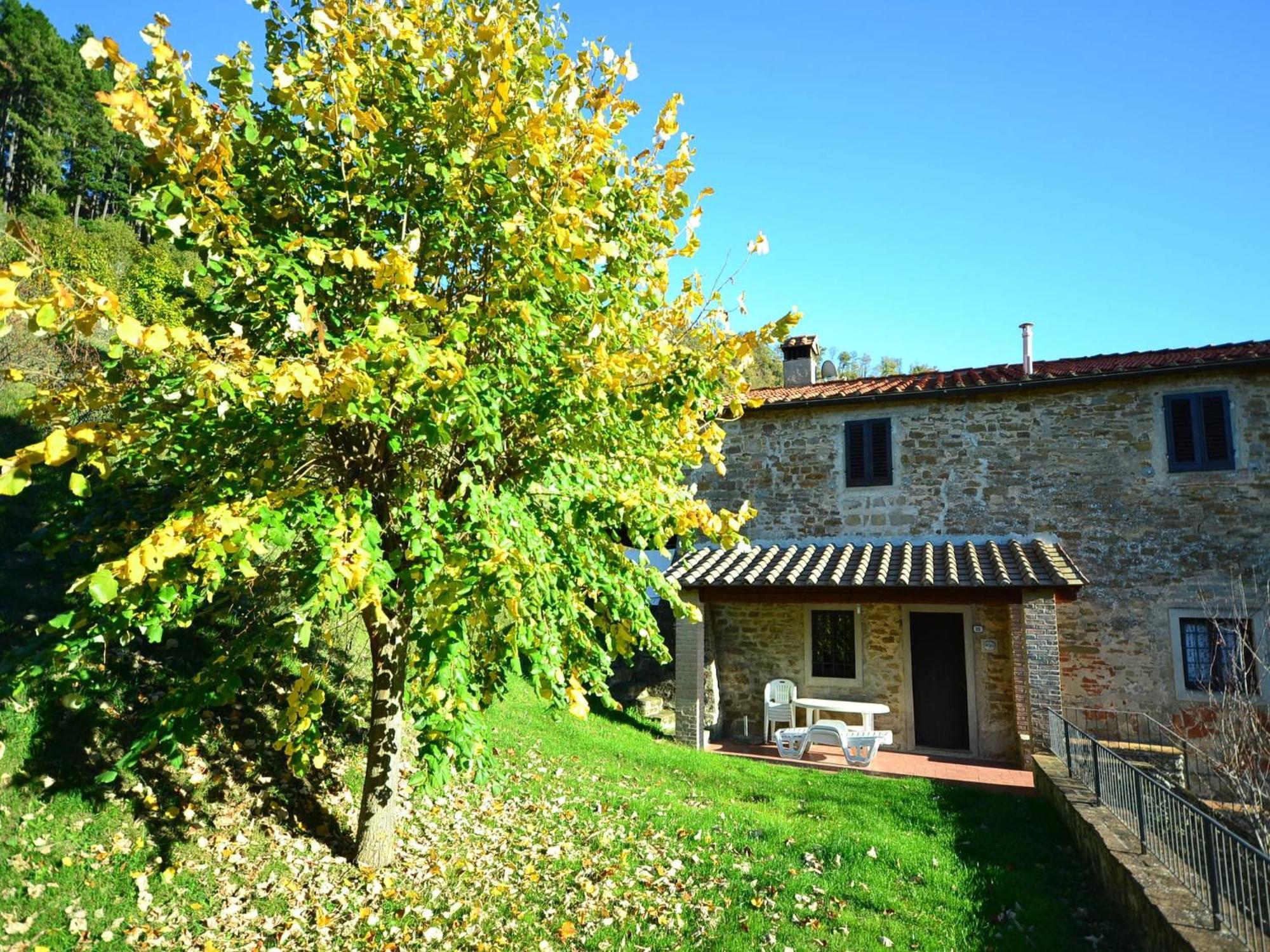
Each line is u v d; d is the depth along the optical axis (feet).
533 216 14.46
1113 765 21.86
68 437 10.19
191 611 14.43
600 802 25.40
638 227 17.28
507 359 15.64
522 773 27.27
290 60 15.37
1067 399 38.78
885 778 31.81
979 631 37.68
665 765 31.65
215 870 17.22
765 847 22.12
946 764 35.24
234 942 15.34
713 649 41.81
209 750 21.04
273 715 23.62
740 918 17.78
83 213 156.66
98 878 15.74
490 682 13.96
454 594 11.74
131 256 90.07
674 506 16.56
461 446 16.31
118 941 14.44
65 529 15.25
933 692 38.42
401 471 16.21
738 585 37.14
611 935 16.81
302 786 21.54
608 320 14.89
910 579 34.35
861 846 22.22
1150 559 35.99
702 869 20.48
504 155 14.60
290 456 14.23
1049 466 38.60
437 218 14.89
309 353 13.65
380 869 18.93
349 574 11.01
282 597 21.74
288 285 13.35
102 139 157.28
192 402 12.75
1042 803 27.48
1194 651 34.65
